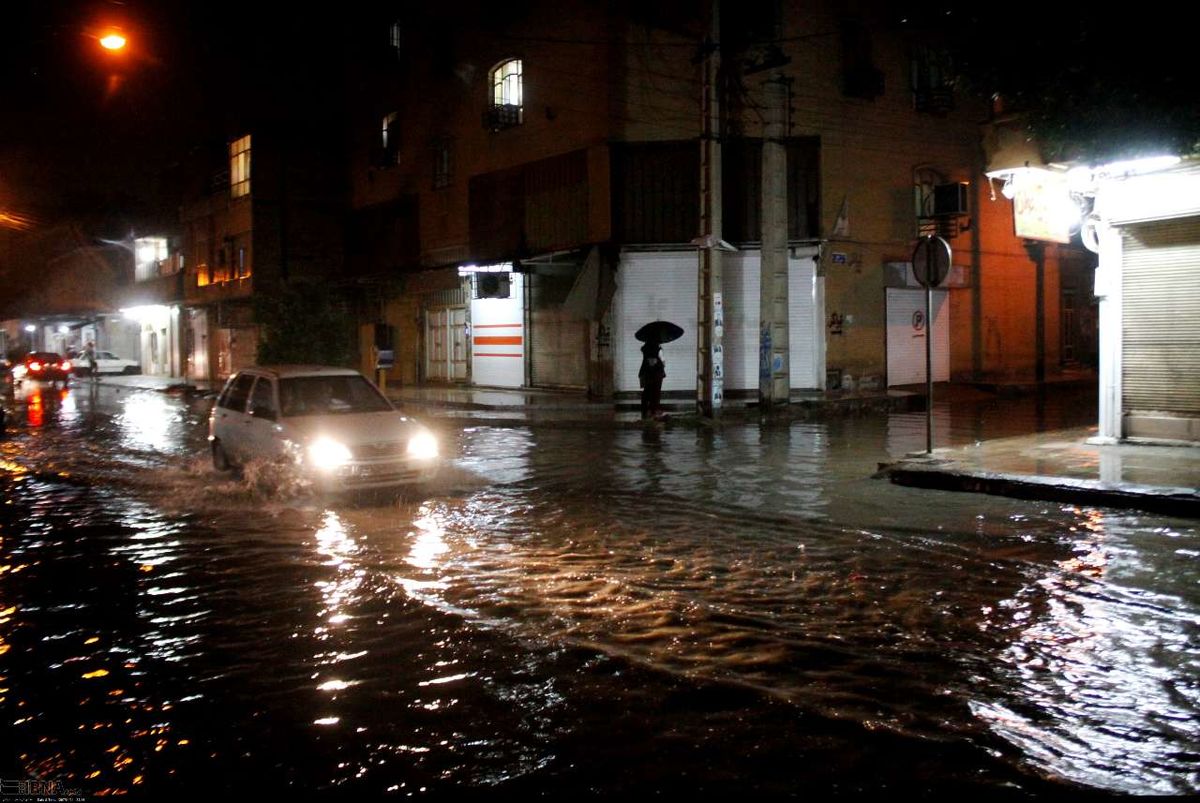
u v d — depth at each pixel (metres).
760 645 5.57
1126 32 7.61
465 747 4.24
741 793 3.78
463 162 28.55
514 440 17.06
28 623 6.17
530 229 26.03
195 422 21.27
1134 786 3.83
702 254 19.64
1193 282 12.61
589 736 4.33
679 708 4.63
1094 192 13.20
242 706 4.75
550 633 5.81
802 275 23.45
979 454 12.80
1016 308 27.67
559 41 24.50
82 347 52.34
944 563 7.55
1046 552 7.88
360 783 3.93
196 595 6.78
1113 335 13.30
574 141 24.39
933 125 25.27
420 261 30.86
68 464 14.00
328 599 6.64
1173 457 12.01
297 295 26.89
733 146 23.25
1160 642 5.59
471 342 28.55
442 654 5.46
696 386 22.77
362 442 10.70
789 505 10.20
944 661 5.28
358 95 34.12
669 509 10.07
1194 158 11.91
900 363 25.12
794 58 23.00
